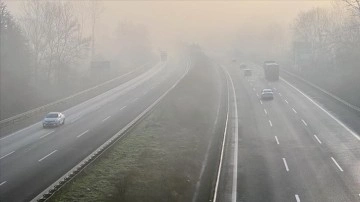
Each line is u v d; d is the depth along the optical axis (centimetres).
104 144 3825
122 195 2444
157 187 2697
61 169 3120
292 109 5638
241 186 2734
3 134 4544
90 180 2852
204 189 2841
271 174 2956
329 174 2880
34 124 5091
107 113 5688
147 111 5522
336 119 4800
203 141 4325
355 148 3531
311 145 3722
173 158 3453
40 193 2573
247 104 6291
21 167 3219
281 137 4100
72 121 5191
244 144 3912
